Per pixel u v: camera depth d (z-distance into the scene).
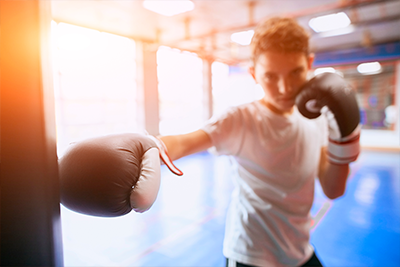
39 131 0.43
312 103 0.78
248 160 0.89
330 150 0.89
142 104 6.65
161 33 6.14
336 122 0.79
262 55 0.77
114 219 3.04
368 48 7.64
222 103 9.99
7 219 0.44
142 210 0.44
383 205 3.33
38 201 0.44
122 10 4.72
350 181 4.42
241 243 0.83
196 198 3.74
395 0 4.52
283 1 4.55
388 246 2.35
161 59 7.15
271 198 0.85
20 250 0.45
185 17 5.16
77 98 5.71
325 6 4.35
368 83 9.69
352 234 2.59
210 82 8.92
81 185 0.44
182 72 8.12
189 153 0.75
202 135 0.82
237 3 4.58
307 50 0.79
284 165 0.87
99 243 2.47
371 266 2.07
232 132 0.87
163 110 8.06
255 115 0.90
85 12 4.75
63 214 3.25
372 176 4.69
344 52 7.93
